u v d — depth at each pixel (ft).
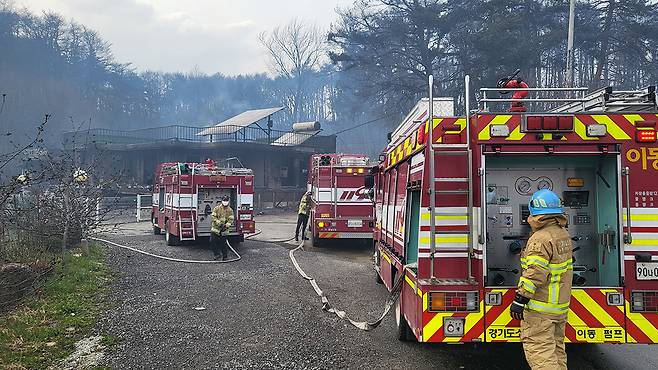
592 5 105.40
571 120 16.21
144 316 25.09
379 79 126.31
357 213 50.42
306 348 20.67
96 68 198.29
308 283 33.86
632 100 18.45
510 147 16.28
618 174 16.24
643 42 102.17
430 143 16.25
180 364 18.81
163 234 63.93
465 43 107.76
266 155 116.37
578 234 17.72
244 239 59.36
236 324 23.95
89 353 19.80
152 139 118.11
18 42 178.50
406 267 19.57
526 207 17.84
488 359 19.61
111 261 40.73
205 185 50.52
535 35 102.94
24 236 33.04
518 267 17.75
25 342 20.62
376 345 21.13
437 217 16.47
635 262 16.14
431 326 16.10
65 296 27.55
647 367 18.71
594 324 16.07
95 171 59.00
